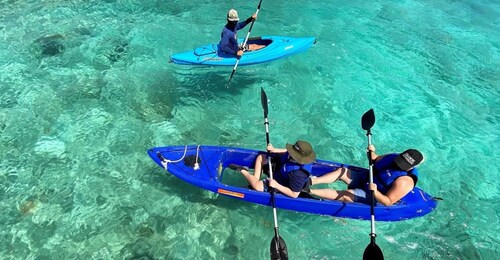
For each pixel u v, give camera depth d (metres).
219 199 6.30
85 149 7.12
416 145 7.60
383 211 5.62
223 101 8.43
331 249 5.79
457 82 9.31
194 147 6.21
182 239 5.74
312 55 9.95
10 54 9.38
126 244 5.63
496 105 8.66
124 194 6.35
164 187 6.49
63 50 9.66
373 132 7.86
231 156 6.27
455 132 7.92
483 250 5.81
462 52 10.42
